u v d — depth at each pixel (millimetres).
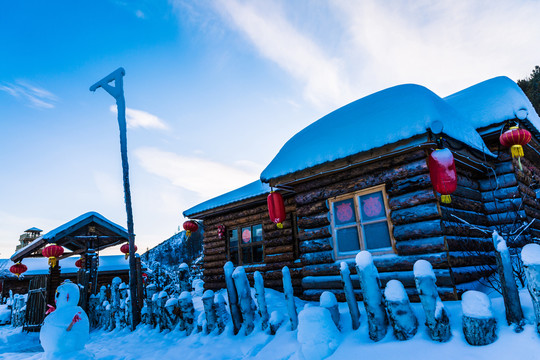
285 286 5086
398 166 5652
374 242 5871
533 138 7707
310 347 3877
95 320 10656
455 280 4906
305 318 4055
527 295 3604
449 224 5285
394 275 5387
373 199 5969
